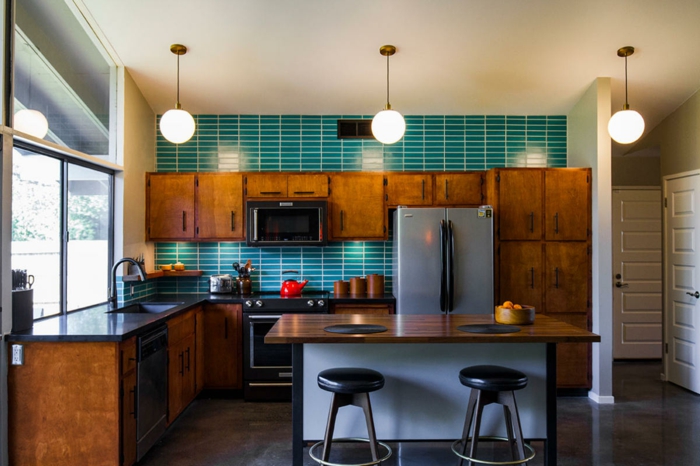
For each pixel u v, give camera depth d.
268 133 4.80
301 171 4.62
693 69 4.05
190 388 3.81
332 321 2.99
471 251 4.17
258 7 3.33
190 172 4.57
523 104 4.66
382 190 4.52
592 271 4.29
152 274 4.32
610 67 4.04
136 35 3.60
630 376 4.92
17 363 2.57
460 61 3.96
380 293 4.56
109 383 2.57
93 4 3.26
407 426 2.86
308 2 3.28
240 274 4.61
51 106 3.07
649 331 5.59
